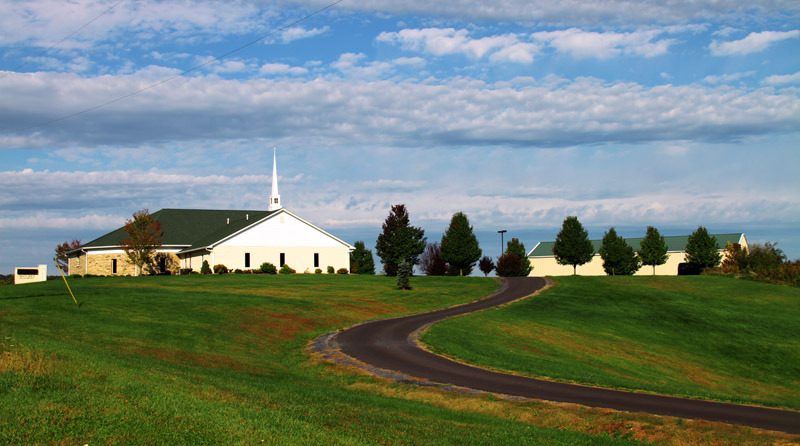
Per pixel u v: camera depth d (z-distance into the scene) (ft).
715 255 288.10
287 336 106.42
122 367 57.26
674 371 106.73
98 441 37.35
